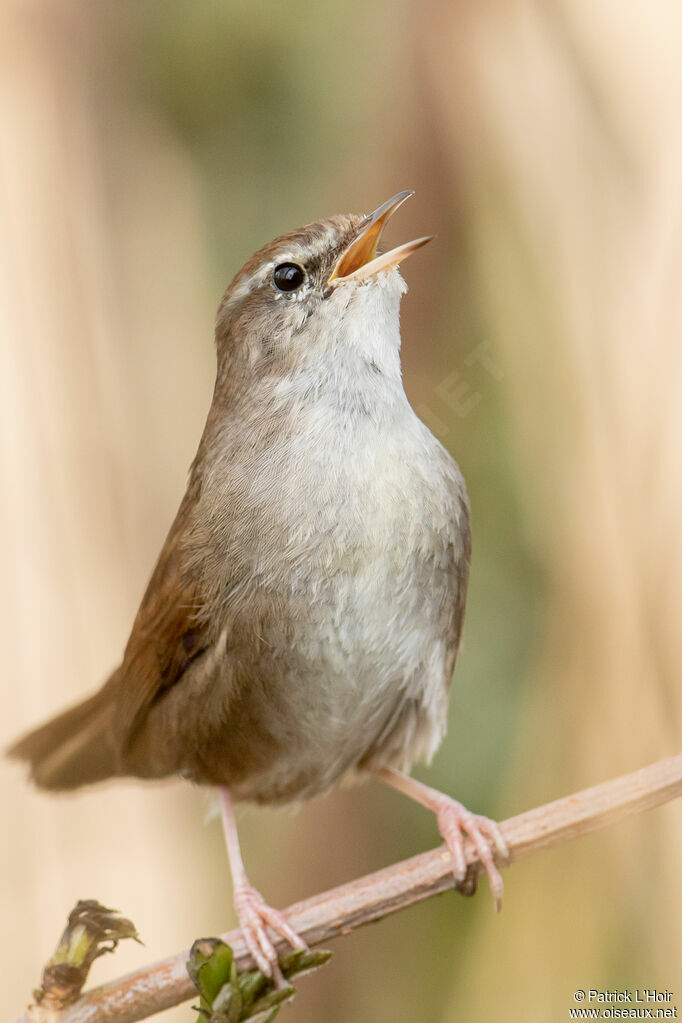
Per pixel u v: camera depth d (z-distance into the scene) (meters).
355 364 2.07
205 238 2.15
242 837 2.14
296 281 2.07
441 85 2.13
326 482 2.06
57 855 2.12
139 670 2.08
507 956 2.11
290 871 2.13
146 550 2.12
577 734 2.10
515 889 2.11
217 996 2.03
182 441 2.13
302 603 2.06
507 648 2.11
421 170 2.13
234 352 2.08
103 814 2.12
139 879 2.12
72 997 2.04
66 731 2.10
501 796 2.10
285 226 2.15
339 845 2.13
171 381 2.13
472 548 2.11
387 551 2.06
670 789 2.06
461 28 2.13
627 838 2.10
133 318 2.14
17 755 2.10
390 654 2.07
